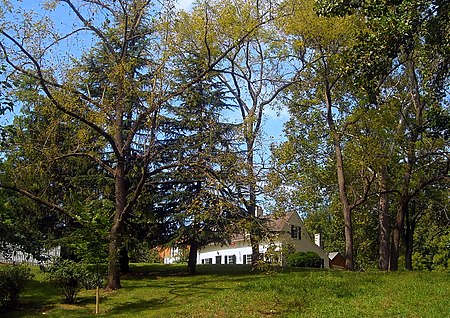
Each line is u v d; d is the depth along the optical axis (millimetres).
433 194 29812
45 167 17578
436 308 12016
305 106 25156
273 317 12016
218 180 17125
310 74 23469
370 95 12789
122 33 18797
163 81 16922
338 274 19703
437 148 24453
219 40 20641
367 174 25359
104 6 17500
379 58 12195
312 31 20969
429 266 43312
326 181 26547
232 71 23500
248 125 20312
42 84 15469
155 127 17859
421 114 22859
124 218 17750
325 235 58781
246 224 17391
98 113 16391
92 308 14719
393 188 27469
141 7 17484
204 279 20562
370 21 12148
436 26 11977
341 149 25062
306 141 25453
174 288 17938
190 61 20797
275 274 19172
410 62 21578
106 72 17531
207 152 18078
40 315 13836
